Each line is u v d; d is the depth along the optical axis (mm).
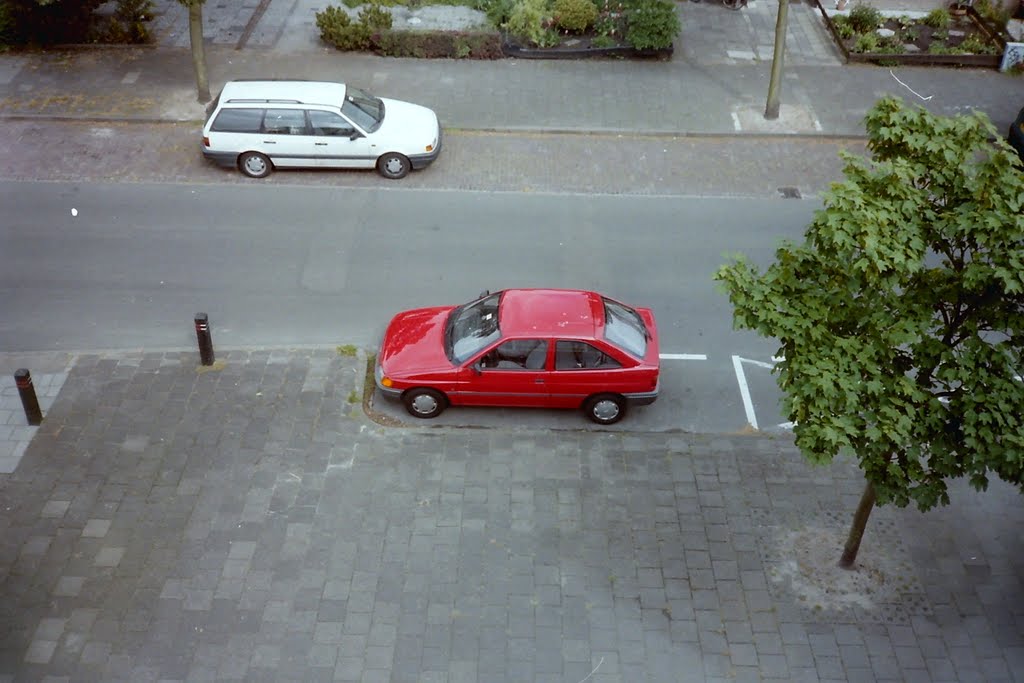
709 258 17047
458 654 10797
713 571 11805
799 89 21859
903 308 9359
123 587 11406
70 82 21266
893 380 9406
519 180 18953
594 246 17234
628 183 18984
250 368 14477
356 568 11695
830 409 9344
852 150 20125
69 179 18594
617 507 12562
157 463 12953
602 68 22391
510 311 13609
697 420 14023
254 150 18391
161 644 10820
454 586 11516
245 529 12125
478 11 24109
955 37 23953
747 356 15086
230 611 11188
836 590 11625
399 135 18422
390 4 24172
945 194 9367
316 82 18953
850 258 9148
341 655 10766
